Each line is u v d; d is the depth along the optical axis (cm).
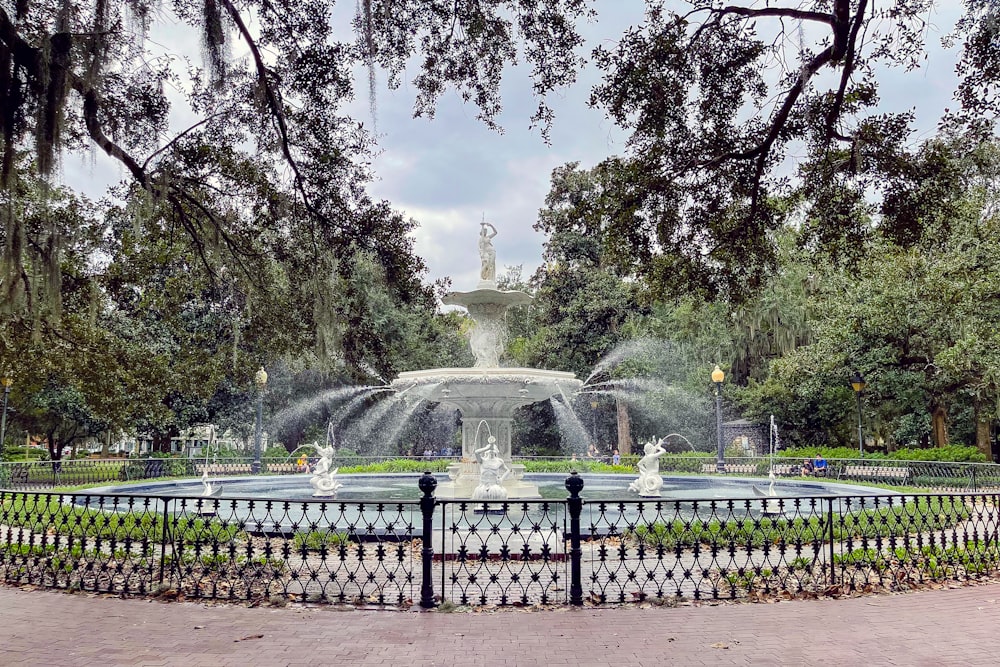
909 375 2259
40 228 936
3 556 666
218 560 632
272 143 880
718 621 518
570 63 784
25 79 626
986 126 708
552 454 3425
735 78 788
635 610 548
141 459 1981
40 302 816
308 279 958
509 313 3866
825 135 762
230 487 1717
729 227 850
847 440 3189
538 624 509
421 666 419
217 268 1032
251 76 767
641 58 750
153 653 442
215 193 930
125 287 1224
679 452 3272
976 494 717
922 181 766
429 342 3272
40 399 2527
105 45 625
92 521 646
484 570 693
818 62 664
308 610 548
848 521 855
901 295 2002
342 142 894
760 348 2966
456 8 761
